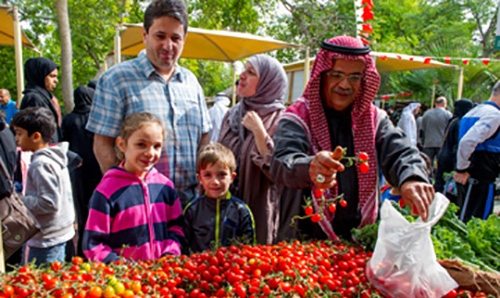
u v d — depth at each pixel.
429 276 1.48
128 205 2.12
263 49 6.59
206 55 7.49
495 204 6.30
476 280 1.55
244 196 2.71
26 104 4.18
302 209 2.15
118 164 2.49
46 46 15.11
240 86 2.95
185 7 2.45
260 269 1.58
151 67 2.50
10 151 2.61
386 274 1.53
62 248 3.00
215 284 1.55
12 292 1.33
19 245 2.24
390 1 18.19
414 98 16.14
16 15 5.26
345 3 11.12
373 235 1.88
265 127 2.81
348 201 2.01
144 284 1.55
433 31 19.81
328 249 1.86
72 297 1.33
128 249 2.10
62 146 2.96
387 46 13.72
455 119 5.58
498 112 4.15
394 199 3.38
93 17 11.27
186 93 2.66
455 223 2.17
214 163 2.40
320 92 1.99
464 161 4.32
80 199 4.09
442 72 14.28
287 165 1.69
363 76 1.91
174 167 2.57
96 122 2.48
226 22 13.42
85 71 14.73
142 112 2.25
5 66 14.59
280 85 2.93
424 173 1.73
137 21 13.83
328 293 1.49
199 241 2.42
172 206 2.35
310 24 11.69
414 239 1.50
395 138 1.95
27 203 2.75
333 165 1.46
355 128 1.98
